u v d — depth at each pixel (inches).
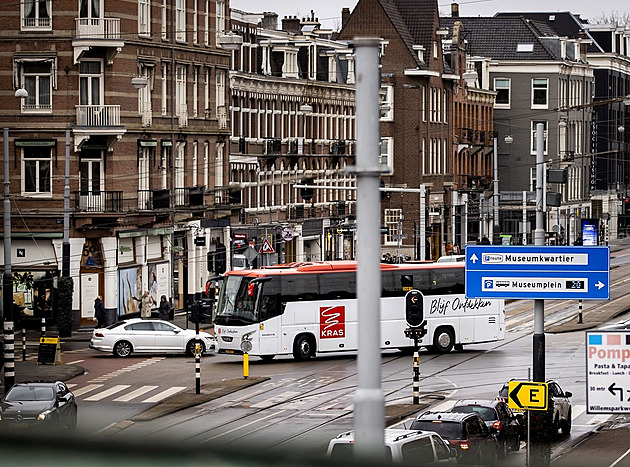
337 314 2625.5
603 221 6048.2
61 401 1705.2
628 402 1605.6
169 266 3410.4
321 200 4564.5
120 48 3073.3
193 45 3523.6
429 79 5221.5
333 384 2240.4
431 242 5310.0
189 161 3518.7
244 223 3934.5
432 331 2728.8
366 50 483.2
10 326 2039.9
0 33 3041.3
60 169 3043.8
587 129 6830.7
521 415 1808.6
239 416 1872.5
